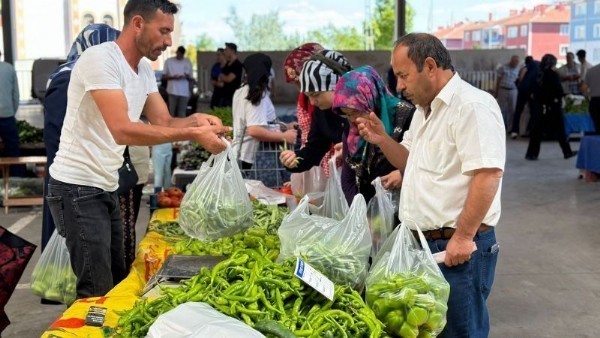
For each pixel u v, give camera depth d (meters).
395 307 2.34
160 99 3.46
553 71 11.61
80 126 3.12
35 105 19.59
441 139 2.59
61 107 3.48
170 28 3.11
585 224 7.24
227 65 13.32
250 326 2.08
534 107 11.77
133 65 3.16
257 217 3.69
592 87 11.12
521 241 6.59
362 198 2.75
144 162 4.52
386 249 2.70
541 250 6.27
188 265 2.96
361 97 3.21
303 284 2.36
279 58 20.28
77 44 3.75
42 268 3.57
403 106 3.33
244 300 2.23
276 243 3.28
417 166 2.72
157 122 3.43
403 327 2.32
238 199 3.13
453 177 2.61
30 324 4.51
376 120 3.02
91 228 3.20
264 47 25.30
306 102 4.31
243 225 3.15
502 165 2.47
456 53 20.02
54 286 3.54
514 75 16.02
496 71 17.72
